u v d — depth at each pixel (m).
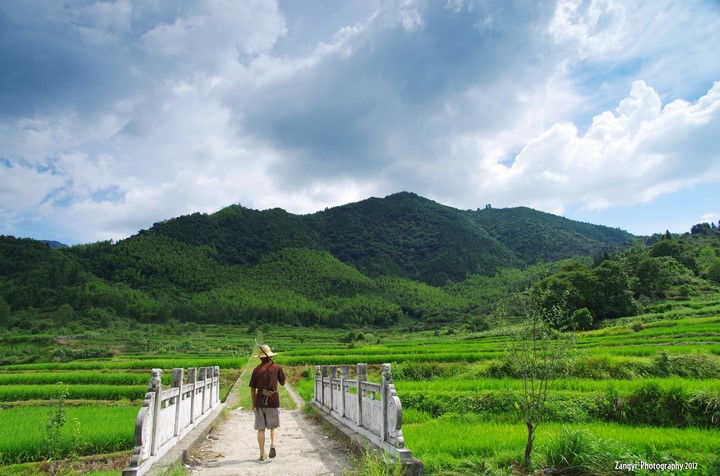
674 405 13.11
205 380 14.89
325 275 180.50
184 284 157.00
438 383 19.97
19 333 85.81
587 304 66.31
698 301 71.12
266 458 10.00
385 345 64.50
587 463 8.15
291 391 28.55
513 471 8.37
